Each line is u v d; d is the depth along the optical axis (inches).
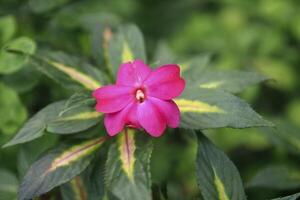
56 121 19.7
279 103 38.2
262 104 37.6
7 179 22.9
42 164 19.5
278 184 23.3
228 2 41.8
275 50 38.2
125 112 18.9
